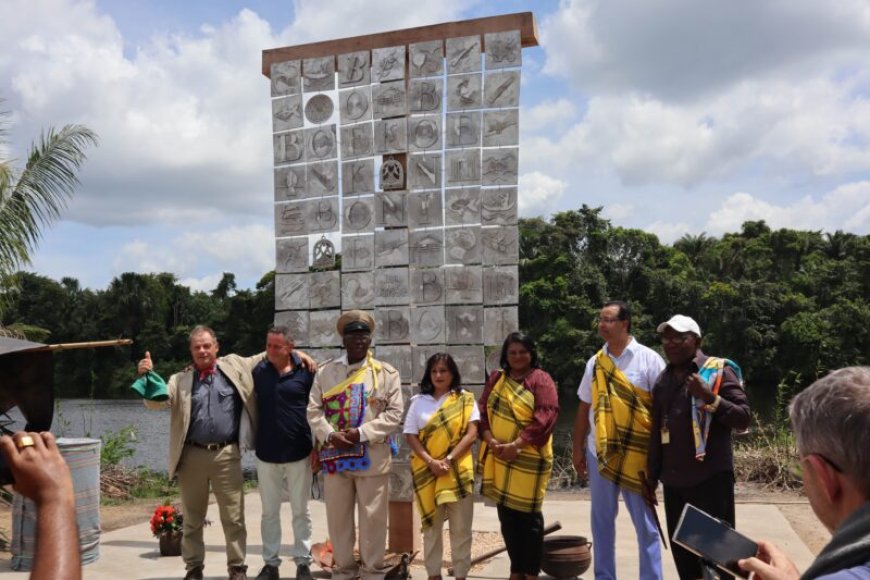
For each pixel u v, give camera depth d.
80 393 53.50
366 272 6.08
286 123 6.39
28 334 9.95
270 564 5.13
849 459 1.31
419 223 5.95
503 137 5.83
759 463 9.06
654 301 47.19
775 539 6.12
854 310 43.97
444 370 4.96
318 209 6.25
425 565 4.91
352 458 4.95
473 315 5.81
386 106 6.06
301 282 6.27
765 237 55.44
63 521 1.22
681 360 4.22
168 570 5.51
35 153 9.07
